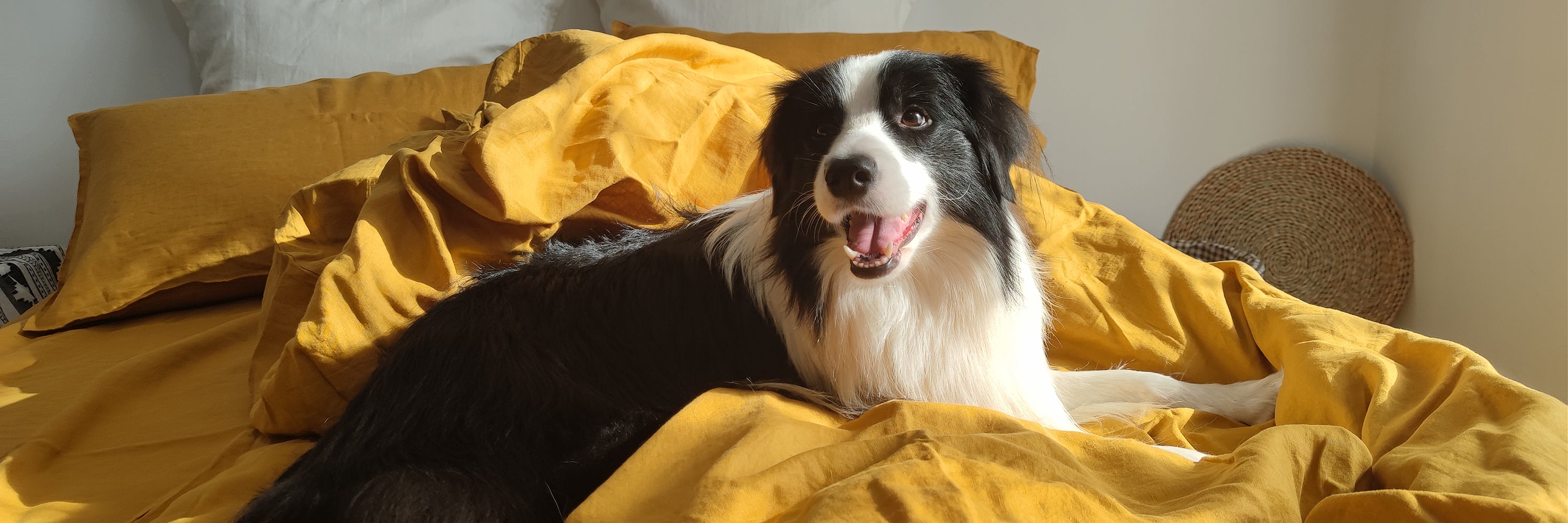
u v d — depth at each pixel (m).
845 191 1.49
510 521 1.32
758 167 2.24
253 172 2.73
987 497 1.13
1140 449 1.37
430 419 1.46
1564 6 2.68
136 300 2.59
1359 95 3.84
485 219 2.03
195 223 2.65
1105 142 3.99
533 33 3.69
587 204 2.10
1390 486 1.33
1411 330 3.77
